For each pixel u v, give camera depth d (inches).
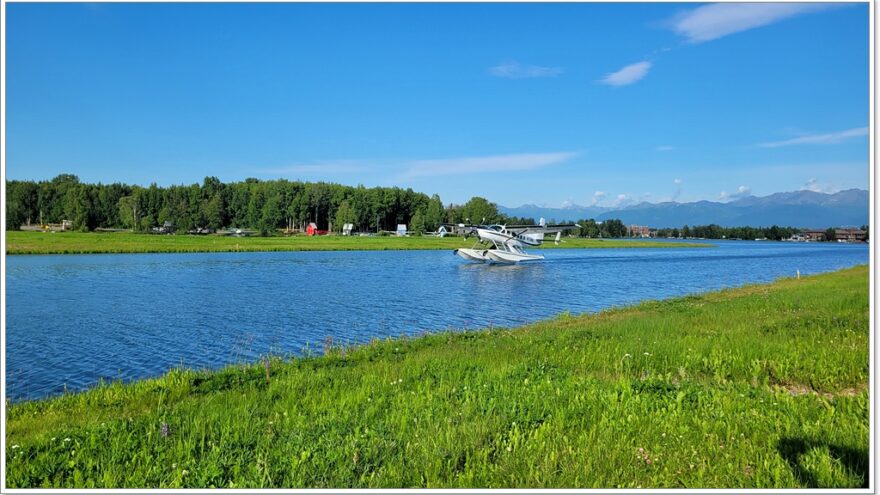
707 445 226.7
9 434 278.1
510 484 195.3
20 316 796.6
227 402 320.5
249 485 196.2
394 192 6003.9
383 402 303.3
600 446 224.7
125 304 925.8
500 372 371.6
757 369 363.6
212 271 1608.0
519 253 2241.6
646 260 2650.1
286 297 1037.8
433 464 210.8
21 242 2664.9
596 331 561.0
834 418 257.0
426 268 1839.3
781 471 201.0
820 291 922.1
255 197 5561.0
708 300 948.0
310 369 428.1
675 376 371.6
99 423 277.3
